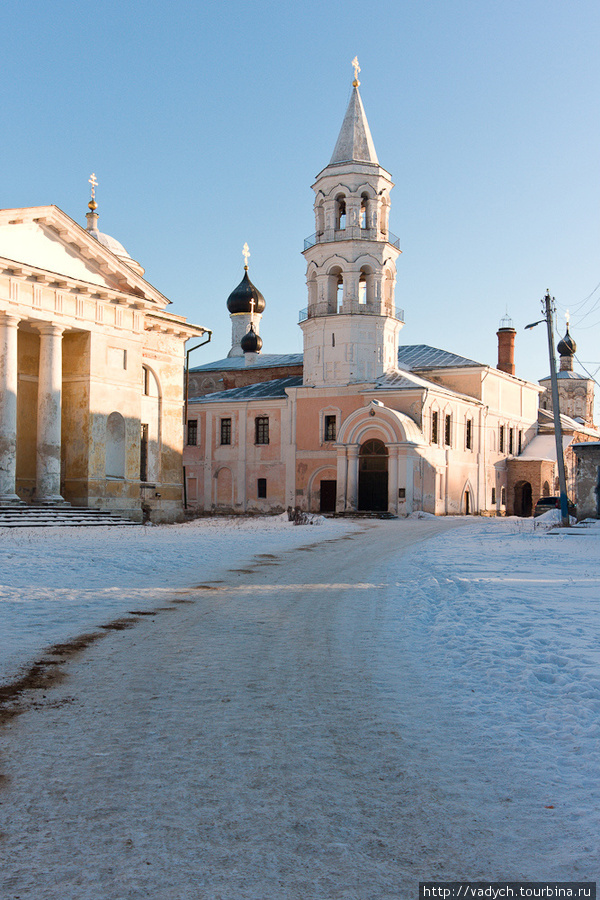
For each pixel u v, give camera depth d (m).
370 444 52.59
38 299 33.38
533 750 5.99
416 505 51.78
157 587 15.09
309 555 22.34
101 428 36.00
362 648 9.71
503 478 65.81
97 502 35.56
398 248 57.75
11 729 6.34
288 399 58.66
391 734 6.36
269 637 10.35
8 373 32.19
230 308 78.75
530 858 4.30
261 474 59.97
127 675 8.22
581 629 10.33
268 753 5.88
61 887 3.90
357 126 56.81
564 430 72.44
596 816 4.81
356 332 56.22
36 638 9.99
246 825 4.64
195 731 6.37
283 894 3.88
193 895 3.85
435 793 5.17
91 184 47.62
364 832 4.59
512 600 13.03
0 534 25.69
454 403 57.56
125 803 4.91
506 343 75.25
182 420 42.50
